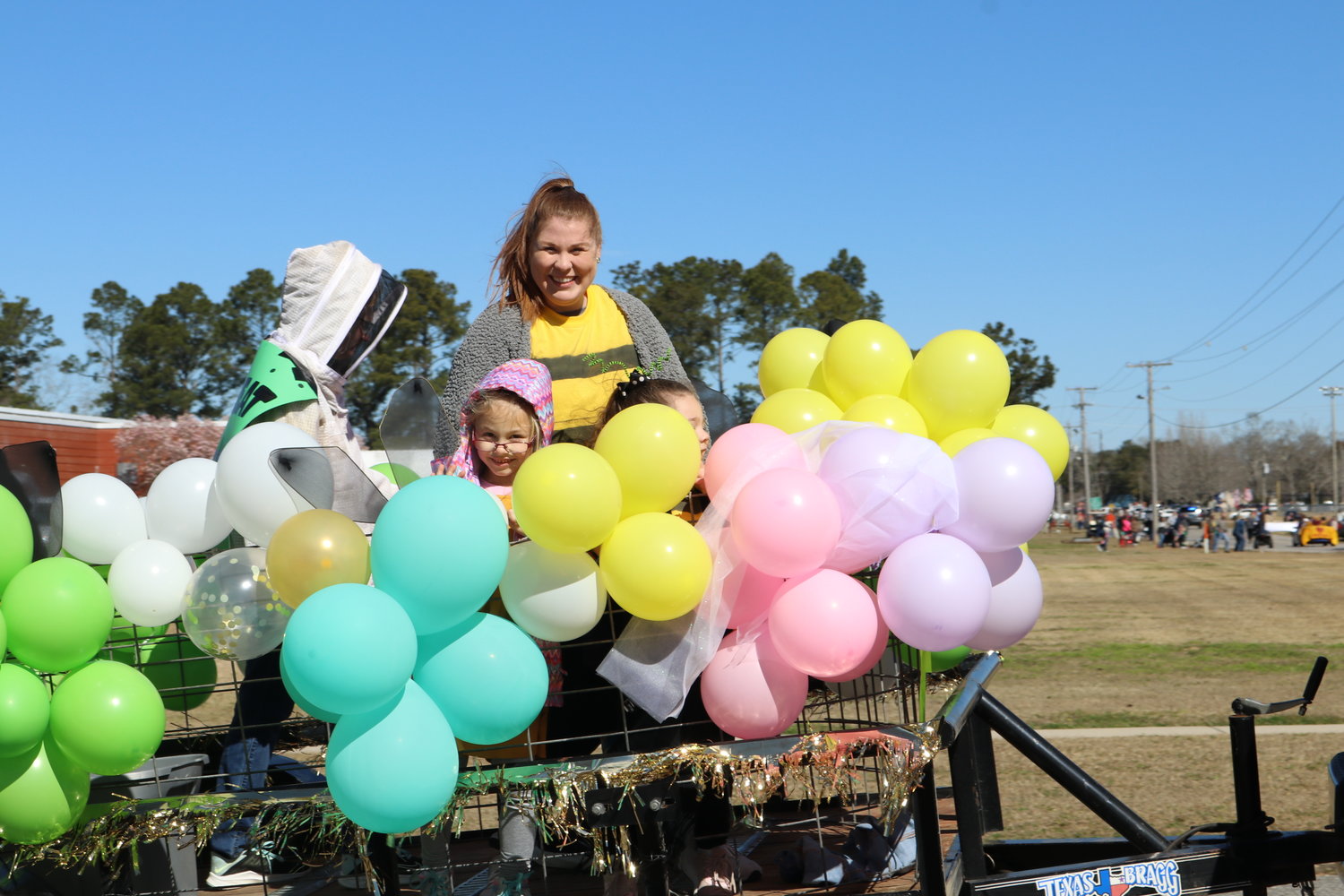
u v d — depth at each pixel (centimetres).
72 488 306
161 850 318
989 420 351
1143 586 2525
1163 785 641
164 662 302
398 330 5038
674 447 278
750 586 288
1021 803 617
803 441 305
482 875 362
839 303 5372
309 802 281
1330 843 316
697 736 310
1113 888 316
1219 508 7981
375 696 236
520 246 381
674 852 303
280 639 284
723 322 4916
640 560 265
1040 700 948
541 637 280
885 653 342
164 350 6056
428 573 244
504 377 324
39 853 291
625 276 5006
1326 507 9888
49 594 268
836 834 395
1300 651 1252
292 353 402
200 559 320
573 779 273
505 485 327
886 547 287
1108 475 13775
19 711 266
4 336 6059
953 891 320
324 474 282
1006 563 313
